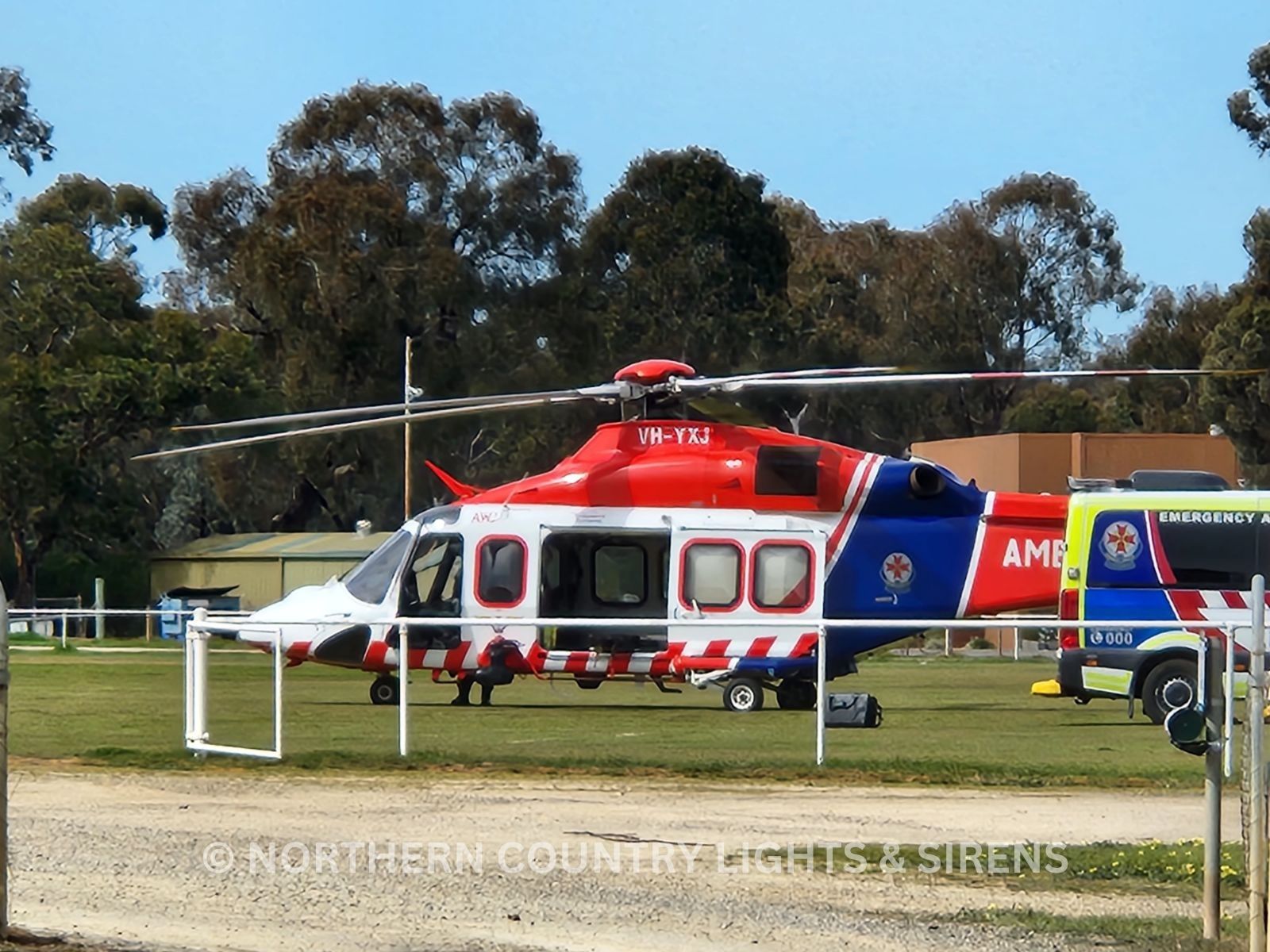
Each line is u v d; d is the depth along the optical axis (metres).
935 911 38.00
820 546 87.31
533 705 89.00
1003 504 89.62
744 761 59.41
